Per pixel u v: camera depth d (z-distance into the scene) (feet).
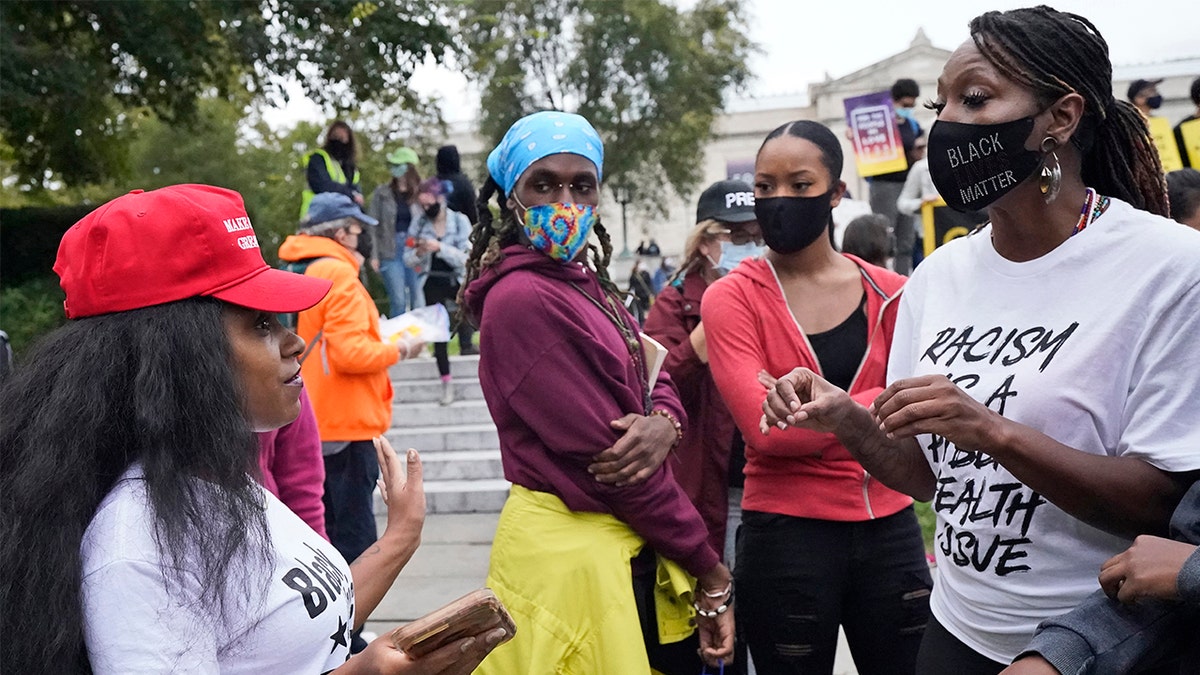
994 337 6.35
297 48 39.47
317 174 27.81
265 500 5.16
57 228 43.32
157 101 45.19
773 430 8.79
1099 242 6.05
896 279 9.40
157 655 4.42
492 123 97.35
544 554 8.22
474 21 60.29
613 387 8.39
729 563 10.89
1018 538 6.14
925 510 20.25
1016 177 6.08
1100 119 6.14
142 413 4.71
